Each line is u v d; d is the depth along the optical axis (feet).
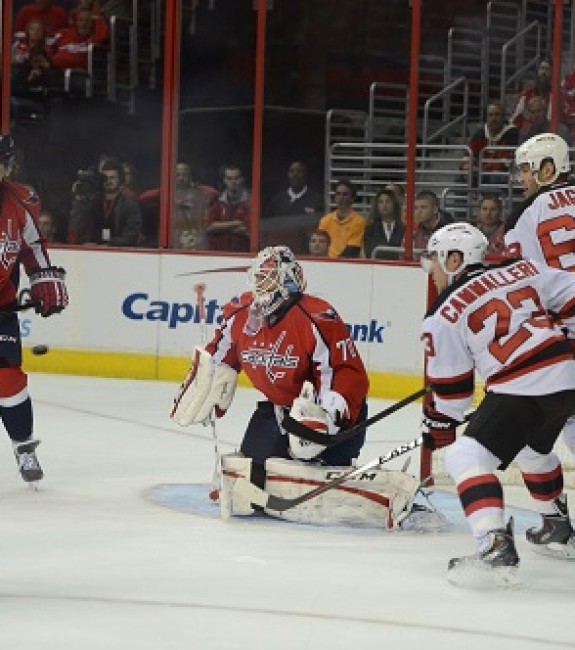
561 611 39.40
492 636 36.60
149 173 111.04
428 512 50.21
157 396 85.76
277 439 51.37
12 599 39.32
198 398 52.39
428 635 36.52
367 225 93.86
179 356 92.43
